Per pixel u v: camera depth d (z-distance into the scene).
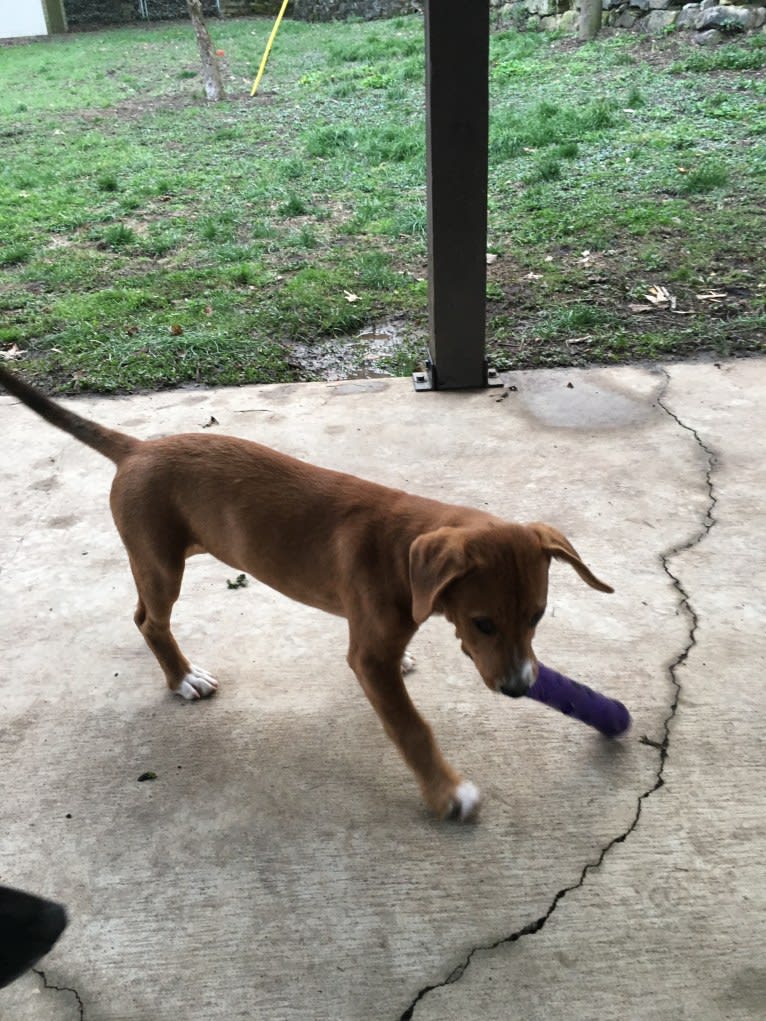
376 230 2.49
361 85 4.46
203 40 4.46
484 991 0.65
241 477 0.81
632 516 1.19
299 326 1.88
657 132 3.08
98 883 0.74
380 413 1.51
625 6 4.64
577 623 1.01
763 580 1.06
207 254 2.39
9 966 0.55
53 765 0.86
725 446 1.35
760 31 4.01
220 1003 0.65
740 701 0.89
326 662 0.98
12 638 1.03
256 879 0.74
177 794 0.82
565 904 0.70
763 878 0.72
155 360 1.74
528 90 3.83
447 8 1.30
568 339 1.75
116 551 1.18
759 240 2.15
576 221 2.36
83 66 6.27
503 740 0.86
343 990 0.65
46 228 2.73
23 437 1.49
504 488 1.27
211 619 1.05
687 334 1.72
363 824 0.78
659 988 0.64
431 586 0.66
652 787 0.80
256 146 3.60
